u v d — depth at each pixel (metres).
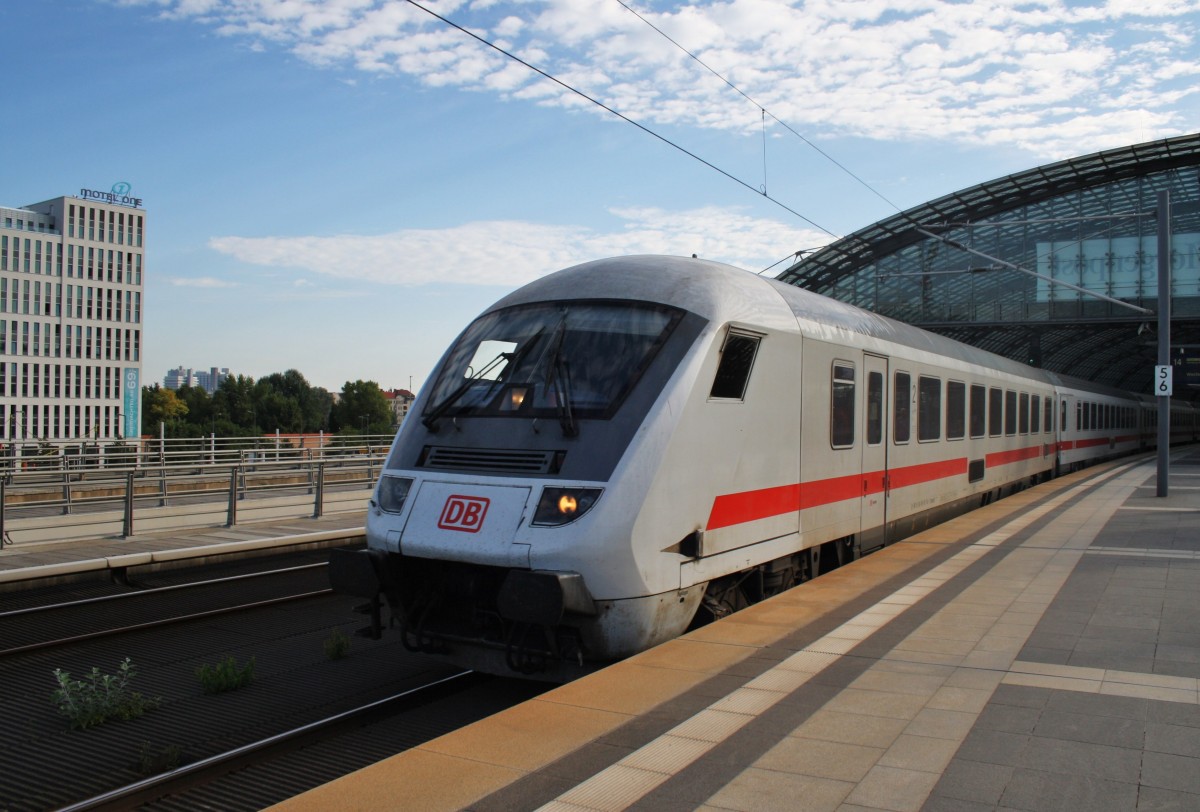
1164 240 20.00
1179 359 31.61
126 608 11.43
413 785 4.34
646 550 6.90
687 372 7.52
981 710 5.26
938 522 14.51
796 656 6.50
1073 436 27.73
